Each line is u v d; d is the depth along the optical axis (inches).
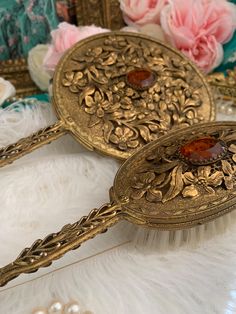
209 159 8.5
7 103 12.1
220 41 13.4
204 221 7.9
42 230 8.6
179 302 7.4
